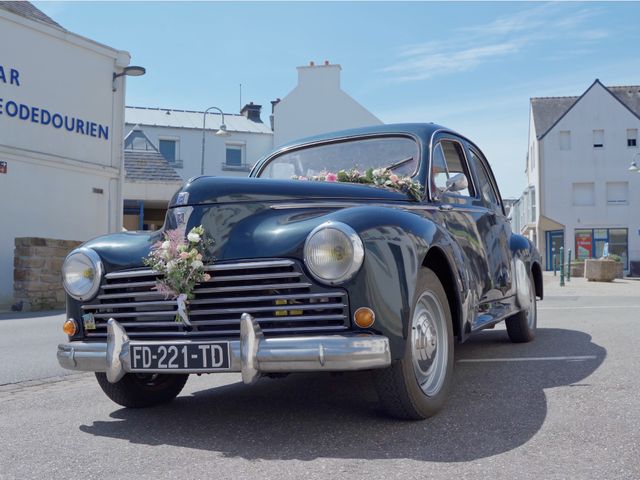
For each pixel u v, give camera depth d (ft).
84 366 11.57
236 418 12.48
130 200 90.48
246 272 10.80
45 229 55.01
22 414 13.66
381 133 16.03
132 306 11.50
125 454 10.37
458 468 9.16
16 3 56.95
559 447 10.01
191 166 145.79
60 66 56.44
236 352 10.34
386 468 9.23
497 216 18.42
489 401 13.00
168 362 10.80
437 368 12.12
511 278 18.72
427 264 12.77
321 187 12.23
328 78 145.79
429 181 14.61
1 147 51.19
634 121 136.15
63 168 56.59
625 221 135.74
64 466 9.86
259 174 16.83
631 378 14.65
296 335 10.40
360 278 10.25
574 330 24.26
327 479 8.86
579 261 92.48
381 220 10.86
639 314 30.01
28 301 42.98
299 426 11.63
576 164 137.69
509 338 21.24
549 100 148.56
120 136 62.03
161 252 11.26
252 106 159.74
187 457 10.07
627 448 9.87
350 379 16.06
